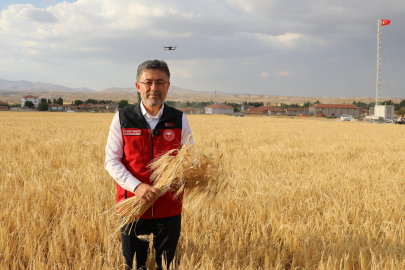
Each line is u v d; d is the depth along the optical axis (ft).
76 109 492.95
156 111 8.27
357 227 12.00
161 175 7.89
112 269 8.77
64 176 19.52
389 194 16.51
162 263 8.27
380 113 195.00
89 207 13.08
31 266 8.97
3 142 39.60
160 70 7.94
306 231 11.48
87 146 37.09
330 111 384.27
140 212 8.00
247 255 9.51
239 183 18.06
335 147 41.47
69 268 9.21
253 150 34.81
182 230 11.81
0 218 11.73
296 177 21.11
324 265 8.98
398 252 10.19
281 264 9.37
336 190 17.33
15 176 18.76
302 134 66.95
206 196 8.63
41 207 13.08
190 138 8.48
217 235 11.04
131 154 8.03
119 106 474.90
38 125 89.10
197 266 8.98
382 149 41.01
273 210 13.55
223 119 177.17
